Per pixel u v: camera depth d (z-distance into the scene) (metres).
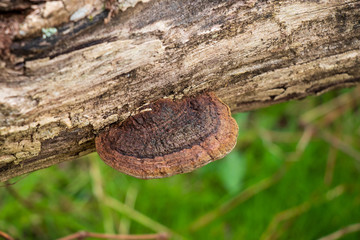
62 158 0.64
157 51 0.60
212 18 0.61
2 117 0.58
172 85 0.62
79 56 0.59
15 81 0.58
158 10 0.60
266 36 0.62
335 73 0.66
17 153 0.61
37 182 0.81
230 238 0.81
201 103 0.63
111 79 0.60
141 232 0.82
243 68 0.64
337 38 0.64
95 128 0.62
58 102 0.60
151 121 0.62
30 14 0.57
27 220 0.79
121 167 0.61
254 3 0.61
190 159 0.60
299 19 0.62
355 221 0.82
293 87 0.67
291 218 0.81
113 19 0.59
